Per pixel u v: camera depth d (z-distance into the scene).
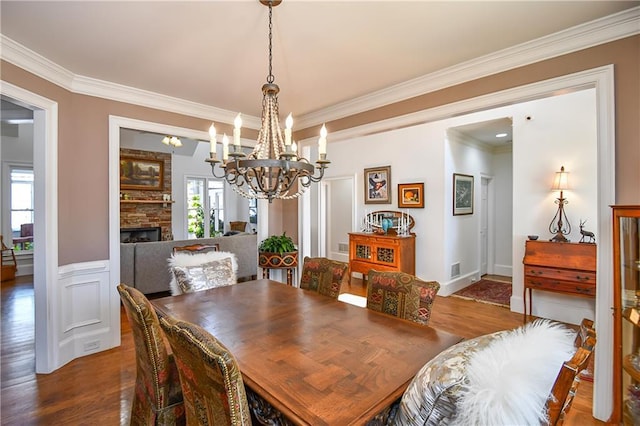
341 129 3.45
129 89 2.94
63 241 2.61
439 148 4.79
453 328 3.45
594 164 3.42
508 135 5.19
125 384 2.34
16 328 3.40
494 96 2.35
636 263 1.79
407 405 0.96
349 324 1.69
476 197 5.58
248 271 5.45
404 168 5.24
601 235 1.92
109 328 2.91
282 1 1.69
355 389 1.09
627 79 1.83
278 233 4.43
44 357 2.46
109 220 2.90
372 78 2.73
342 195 7.02
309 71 2.59
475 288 5.11
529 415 0.77
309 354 1.34
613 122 1.87
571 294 3.24
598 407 1.94
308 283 2.54
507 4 1.73
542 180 3.74
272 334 1.56
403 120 2.90
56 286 2.53
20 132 5.98
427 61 2.41
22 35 2.03
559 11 1.80
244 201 9.51
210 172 8.92
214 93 3.09
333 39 2.10
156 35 2.04
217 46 2.19
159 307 1.98
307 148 4.00
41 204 2.45
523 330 1.02
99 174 2.84
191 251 4.22
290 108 3.55
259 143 1.88
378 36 2.06
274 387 1.10
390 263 4.82
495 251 6.15
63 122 2.60
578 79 1.99
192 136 3.43
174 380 1.58
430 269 4.89
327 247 7.30
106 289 2.89
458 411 0.84
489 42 2.14
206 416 1.04
